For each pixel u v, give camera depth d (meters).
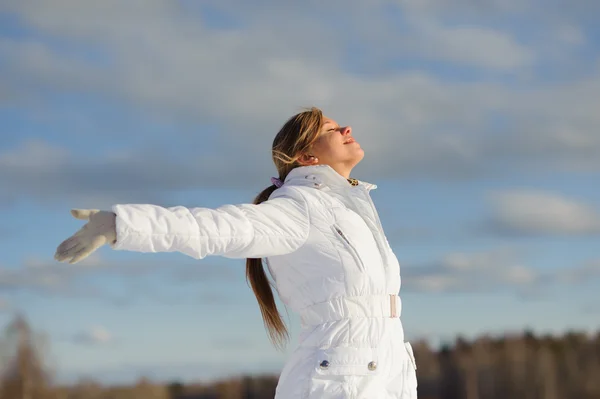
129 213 2.30
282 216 2.79
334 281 2.85
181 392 58.03
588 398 51.69
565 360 53.50
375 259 2.92
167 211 2.41
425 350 55.03
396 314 2.94
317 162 3.39
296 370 2.86
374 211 3.05
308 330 2.90
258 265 3.38
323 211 2.94
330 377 2.74
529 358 54.22
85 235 2.26
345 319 2.82
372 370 2.76
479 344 55.06
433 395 52.47
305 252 2.90
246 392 58.72
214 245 2.51
